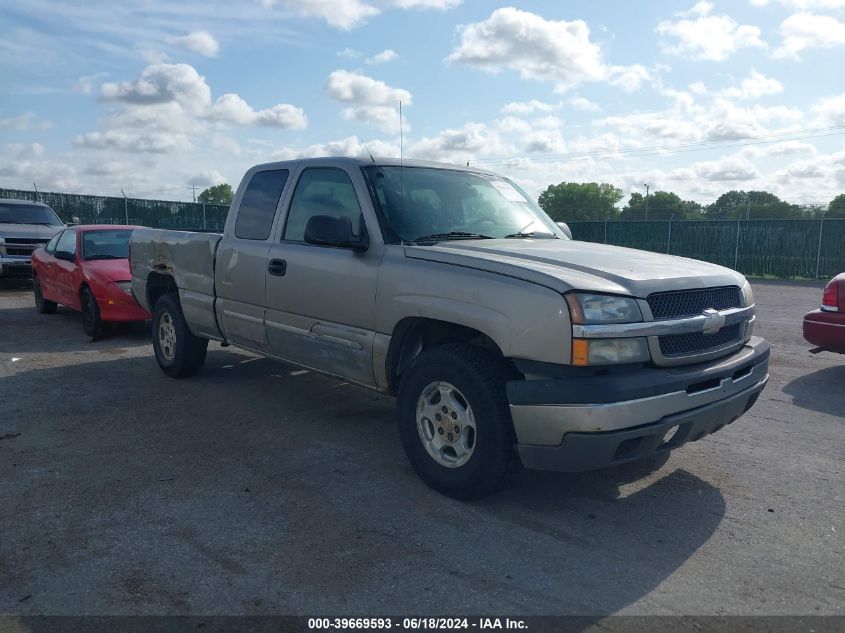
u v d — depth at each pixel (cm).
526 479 458
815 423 589
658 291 386
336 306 486
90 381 710
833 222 2283
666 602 316
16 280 1684
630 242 2788
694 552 363
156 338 737
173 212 2811
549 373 368
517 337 375
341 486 442
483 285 393
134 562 345
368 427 565
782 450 521
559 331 361
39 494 426
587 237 2916
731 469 482
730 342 429
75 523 387
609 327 362
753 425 582
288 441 529
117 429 554
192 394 659
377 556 353
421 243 459
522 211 554
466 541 371
